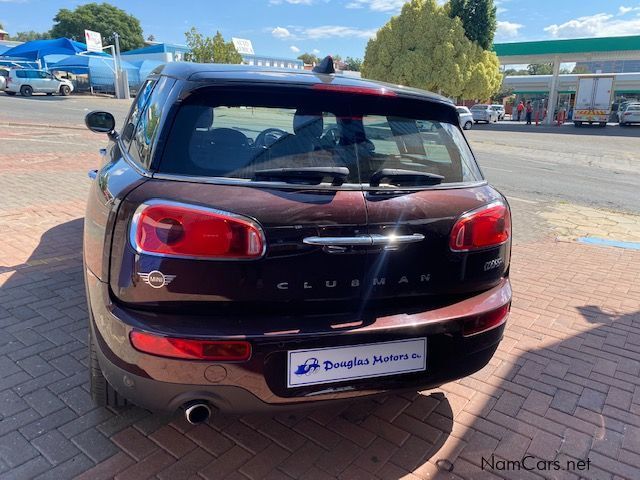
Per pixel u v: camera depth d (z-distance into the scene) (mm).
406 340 2250
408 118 2648
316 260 2107
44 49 35094
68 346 3354
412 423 2799
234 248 2000
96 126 4387
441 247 2342
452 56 30953
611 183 12117
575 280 5191
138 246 1991
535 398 3084
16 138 13375
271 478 2354
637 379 3328
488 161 15500
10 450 2430
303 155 2293
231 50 30422
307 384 2121
